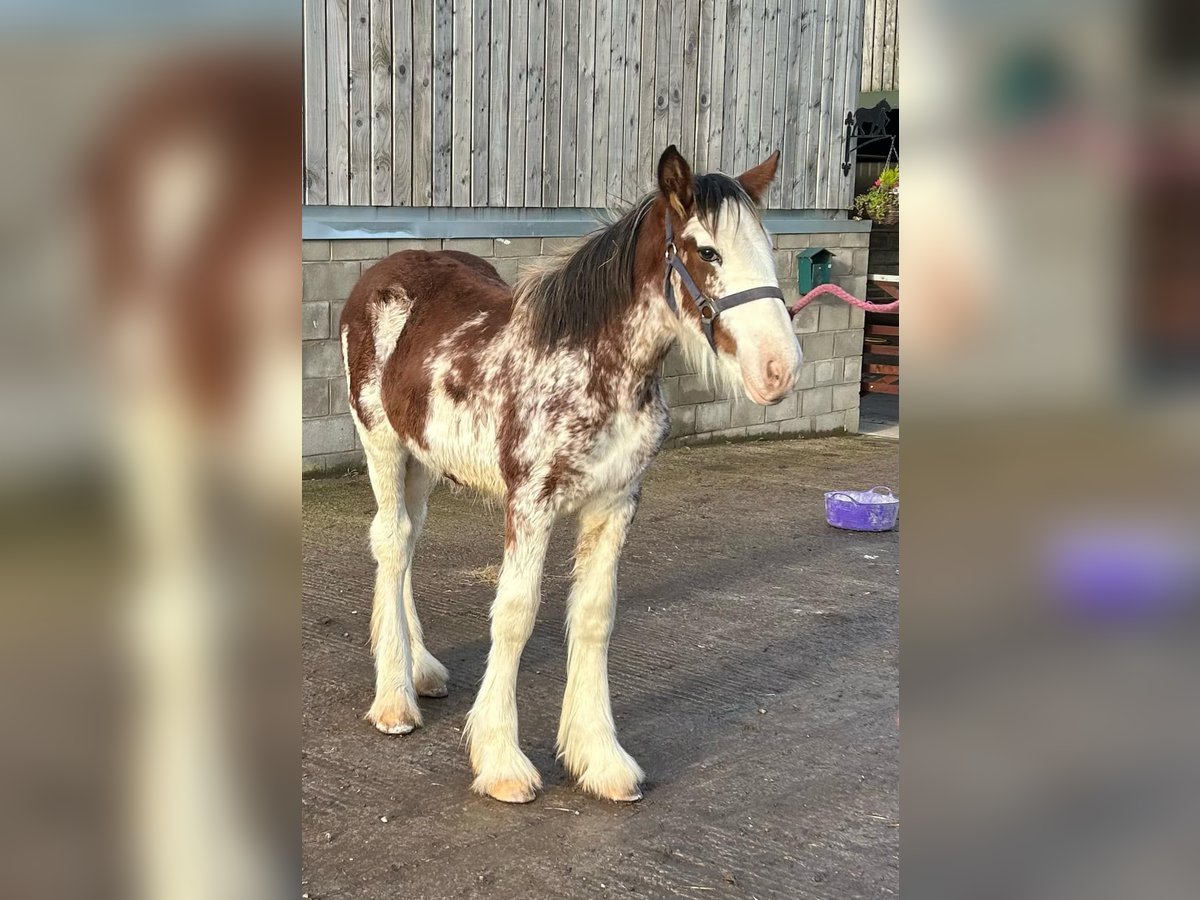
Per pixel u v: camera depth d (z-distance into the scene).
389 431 3.17
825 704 3.39
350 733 3.06
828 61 7.73
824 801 2.76
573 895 2.29
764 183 2.75
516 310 2.83
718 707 3.35
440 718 3.20
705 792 2.80
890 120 8.88
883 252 9.12
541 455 2.64
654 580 4.55
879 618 4.21
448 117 5.74
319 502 5.17
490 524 5.16
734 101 7.15
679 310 2.51
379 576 3.21
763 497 6.07
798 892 2.33
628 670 3.60
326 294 5.39
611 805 2.71
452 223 5.86
